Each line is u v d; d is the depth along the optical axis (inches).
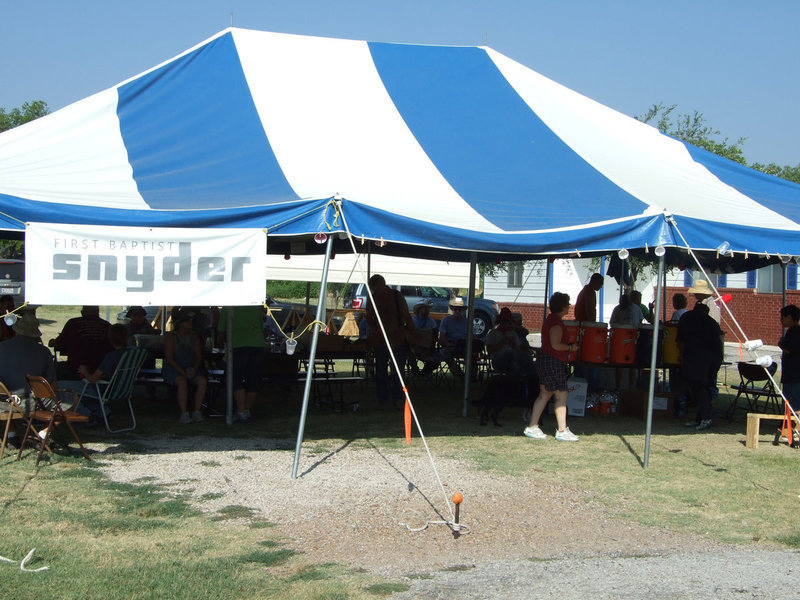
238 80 335.6
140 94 318.0
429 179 294.7
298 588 164.9
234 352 359.6
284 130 309.7
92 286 229.3
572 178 315.0
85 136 286.7
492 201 286.7
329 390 414.9
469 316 404.2
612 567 181.5
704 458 308.2
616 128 385.1
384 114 336.5
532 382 366.0
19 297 815.1
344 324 690.8
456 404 438.3
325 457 292.7
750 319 884.0
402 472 271.9
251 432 337.7
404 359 422.9
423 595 162.1
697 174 355.6
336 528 209.8
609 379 449.1
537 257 490.0
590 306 425.7
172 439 317.1
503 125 349.4
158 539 194.5
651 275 927.0
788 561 188.4
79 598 154.0
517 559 189.0
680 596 160.7
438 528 212.2
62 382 318.7
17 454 276.7
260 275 241.6
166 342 356.8
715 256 452.1
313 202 246.4
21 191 232.1
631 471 283.1
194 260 236.7
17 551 179.6
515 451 312.8
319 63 359.3
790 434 334.0
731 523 223.8
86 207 230.7
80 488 236.7
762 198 340.5
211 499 233.1
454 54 390.6
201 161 282.0
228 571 172.9
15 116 1712.6
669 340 397.4
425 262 739.4
